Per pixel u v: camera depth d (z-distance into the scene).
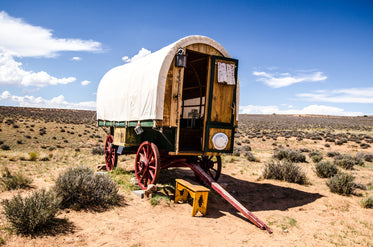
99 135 41.38
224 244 4.52
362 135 49.22
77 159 14.79
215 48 7.30
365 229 5.69
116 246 4.13
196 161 8.90
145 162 7.40
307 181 10.06
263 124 85.56
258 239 4.87
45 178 8.59
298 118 134.00
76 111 105.00
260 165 14.92
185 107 10.61
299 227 5.64
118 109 9.18
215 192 8.03
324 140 40.47
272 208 6.89
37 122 50.28
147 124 6.98
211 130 7.12
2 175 8.50
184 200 6.82
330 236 5.24
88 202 5.76
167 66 6.58
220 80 7.07
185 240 4.54
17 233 4.23
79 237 4.35
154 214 5.72
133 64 8.98
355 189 8.79
